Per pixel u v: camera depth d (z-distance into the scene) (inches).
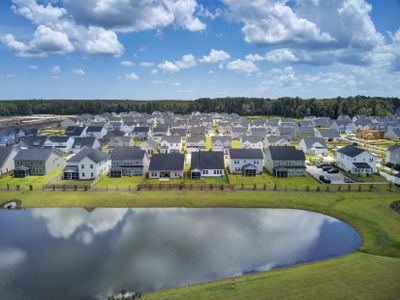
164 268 1478.8
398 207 2121.1
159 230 1893.5
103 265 1507.1
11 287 1342.3
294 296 1221.1
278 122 6510.8
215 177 2935.5
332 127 6491.1
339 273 1384.1
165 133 5452.8
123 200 2353.6
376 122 6525.6
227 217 2089.1
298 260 1550.2
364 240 1747.0
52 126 7062.0
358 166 2960.1
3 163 3029.0
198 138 4382.4
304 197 2375.7
